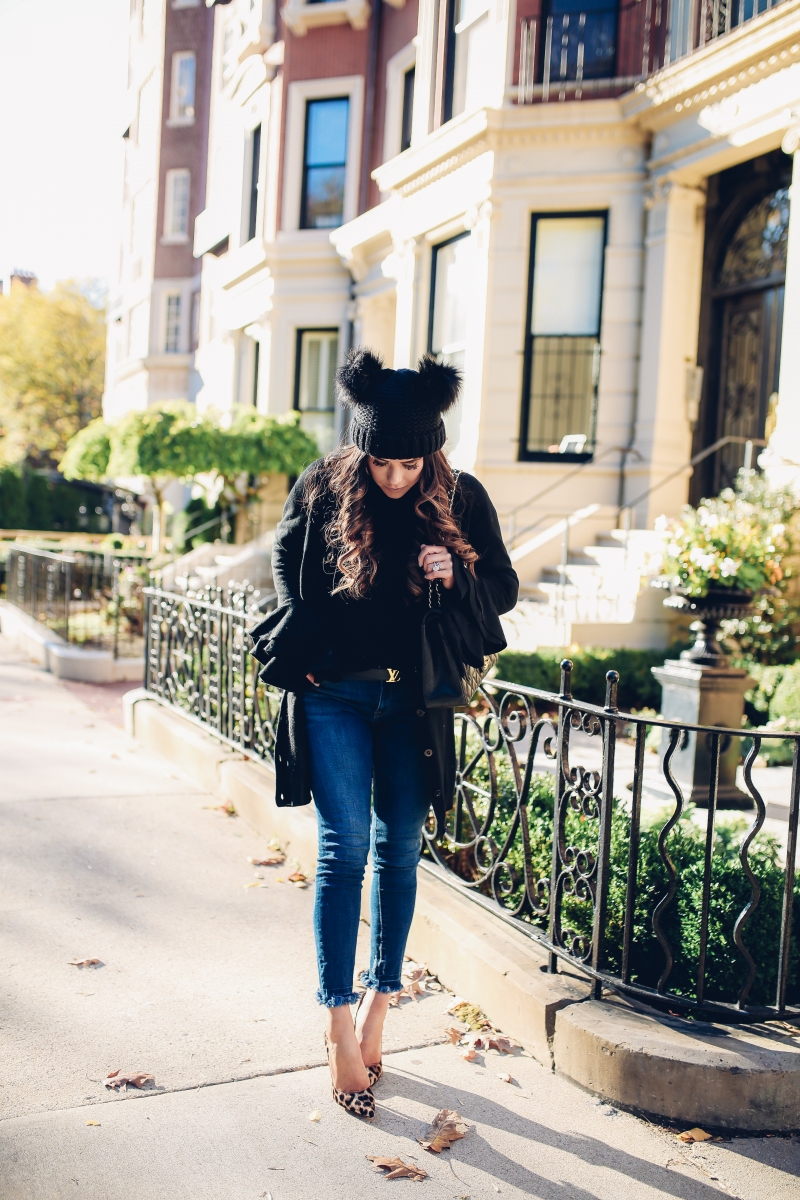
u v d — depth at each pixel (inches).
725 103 341.7
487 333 406.0
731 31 352.2
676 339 380.5
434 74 451.2
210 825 179.0
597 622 319.6
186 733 219.1
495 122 395.9
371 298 530.3
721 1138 91.5
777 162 357.1
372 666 95.3
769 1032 99.2
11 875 147.5
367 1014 98.3
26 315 1337.4
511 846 132.0
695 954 109.3
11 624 457.4
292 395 578.6
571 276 403.9
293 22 565.3
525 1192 82.1
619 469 390.9
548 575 370.9
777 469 306.5
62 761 221.8
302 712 97.2
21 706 289.7
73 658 346.3
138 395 900.0
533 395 410.3
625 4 398.0
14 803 184.9
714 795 98.5
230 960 124.0
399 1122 91.4
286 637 93.4
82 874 150.2
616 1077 95.4
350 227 520.7
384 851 98.9
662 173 375.6
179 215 864.3
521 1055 105.4
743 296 378.3
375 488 93.0
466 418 415.8
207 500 570.6
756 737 97.3
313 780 95.9
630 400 392.5
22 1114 88.2
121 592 393.7
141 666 359.3
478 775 145.1
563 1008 103.0
